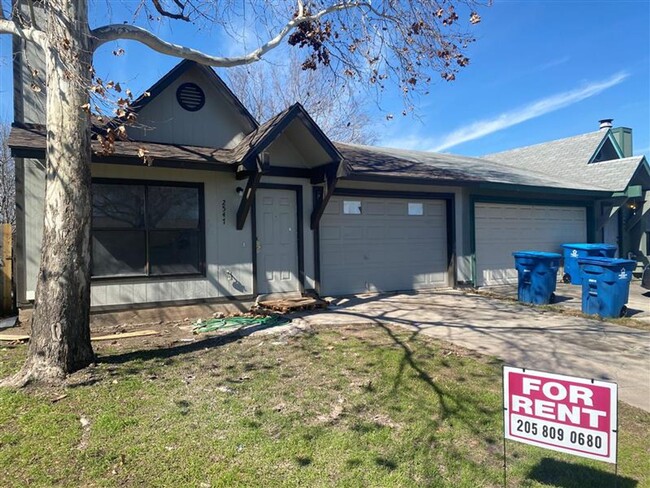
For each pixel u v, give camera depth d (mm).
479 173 12883
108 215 7816
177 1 6848
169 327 7652
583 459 3541
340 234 10484
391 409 4309
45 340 4871
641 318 8328
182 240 8477
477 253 12477
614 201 14914
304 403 4406
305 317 8102
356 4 8039
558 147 19359
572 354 6016
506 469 3383
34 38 5172
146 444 3619
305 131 8719
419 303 9633
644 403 4539
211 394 4586
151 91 8289
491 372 5277
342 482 3180
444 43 8352
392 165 11336
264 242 9367
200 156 8188
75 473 3223
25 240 7402
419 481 3217
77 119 4973
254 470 3297
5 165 20031
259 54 7062
